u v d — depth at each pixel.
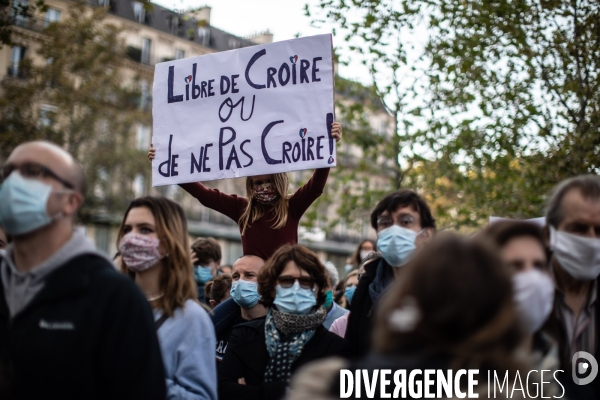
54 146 3.47
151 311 3.34
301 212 5.68
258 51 5.71
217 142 5.76
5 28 12.28
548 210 3.98
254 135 5.64
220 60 5.84
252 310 5.46
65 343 3.16
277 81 5.63
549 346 3.44
